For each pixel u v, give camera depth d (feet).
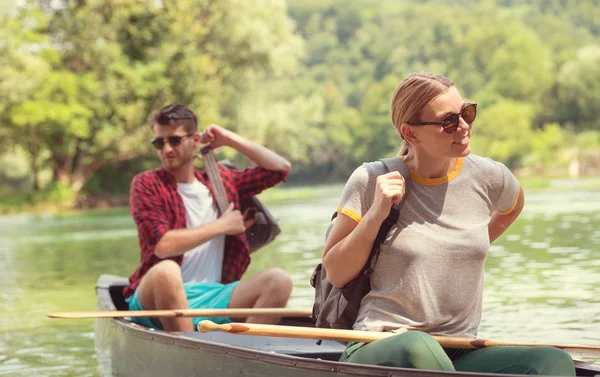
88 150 125.18
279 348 12.59
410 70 338.13
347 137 291.58
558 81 287.28
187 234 14.89
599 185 126.52
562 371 8.68
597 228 43.29
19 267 37.42
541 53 293.84
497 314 19.03
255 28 135.33
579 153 226.99
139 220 15.31
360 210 9.23
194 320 14.78
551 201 76.79
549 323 17.66
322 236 46.39
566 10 402.52
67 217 98.48
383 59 350.02
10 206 124.26
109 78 120.26
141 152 126.21
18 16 121.49
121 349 13.91
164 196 15.51
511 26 328.29
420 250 9.00
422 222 9.11
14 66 117.29
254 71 143.84
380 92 293.64
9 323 21.27
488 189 9.45
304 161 271.28
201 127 125.90
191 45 126.11
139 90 120.06
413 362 8.47
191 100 125.08
